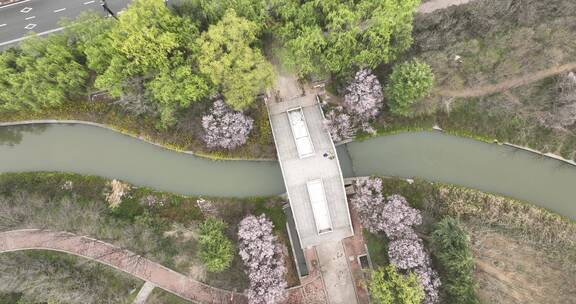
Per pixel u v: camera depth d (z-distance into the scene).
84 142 58.19
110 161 57.38
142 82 51.81
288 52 49.22
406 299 43.44
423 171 54.75
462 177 54.31
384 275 47.03
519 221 51.28
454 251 46.28
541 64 51.22
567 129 51.88
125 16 45.31
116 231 52.53
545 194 53.31
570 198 53.03
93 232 52.81
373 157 55.34
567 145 52.38
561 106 49.59
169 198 54.81
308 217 50.75
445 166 54.81
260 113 53.91
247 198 54.50
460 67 52.81
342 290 51.38
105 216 53.19
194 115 52.50
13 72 49.97
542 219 51.47
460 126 54.38
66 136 58.56
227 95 47.78
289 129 52.88
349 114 52.59
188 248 52.56
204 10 48.59
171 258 52.41
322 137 52.06
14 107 53.44
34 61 49.84
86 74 52.31
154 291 52.28
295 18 48.16
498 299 49.47
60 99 53.75
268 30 49.56
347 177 54.62
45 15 59.12
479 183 54.06
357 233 52.25
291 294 51.31
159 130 55.44
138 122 55.81
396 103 51.31
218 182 56.00
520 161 54.59
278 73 54.91
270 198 53.88
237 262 50.94
